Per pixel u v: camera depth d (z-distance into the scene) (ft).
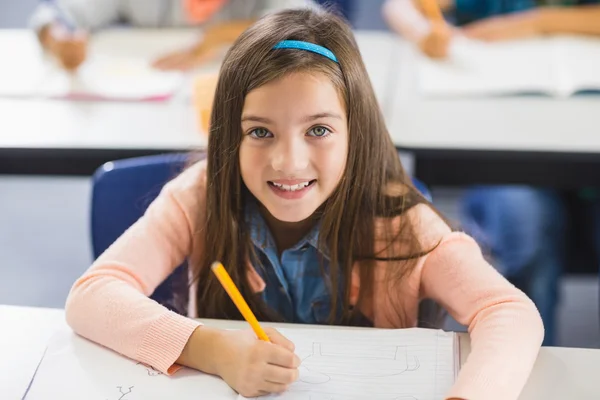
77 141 5.67
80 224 9.27
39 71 6.71
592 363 3.40
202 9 7.48
